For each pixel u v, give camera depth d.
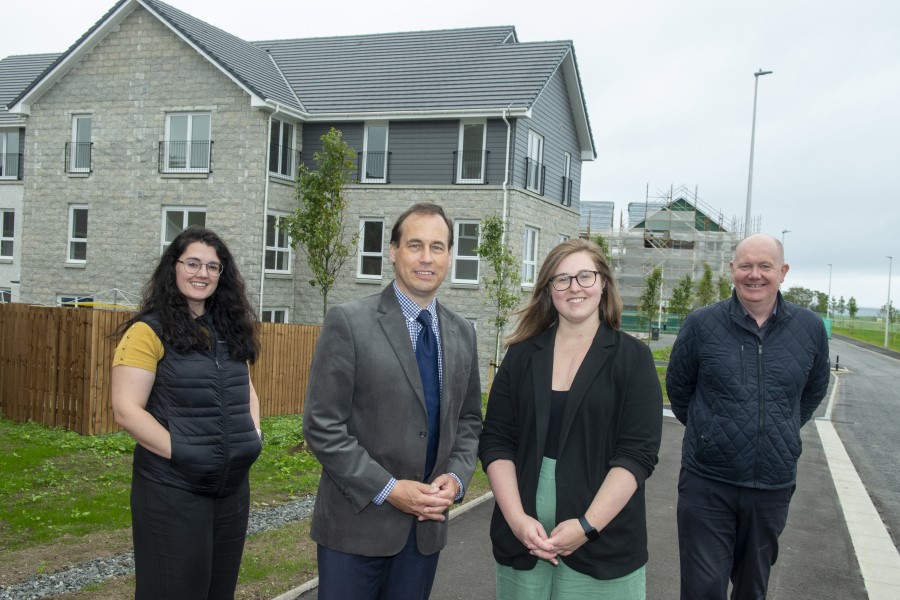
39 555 4.89
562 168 25.91
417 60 25.06
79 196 22.94
